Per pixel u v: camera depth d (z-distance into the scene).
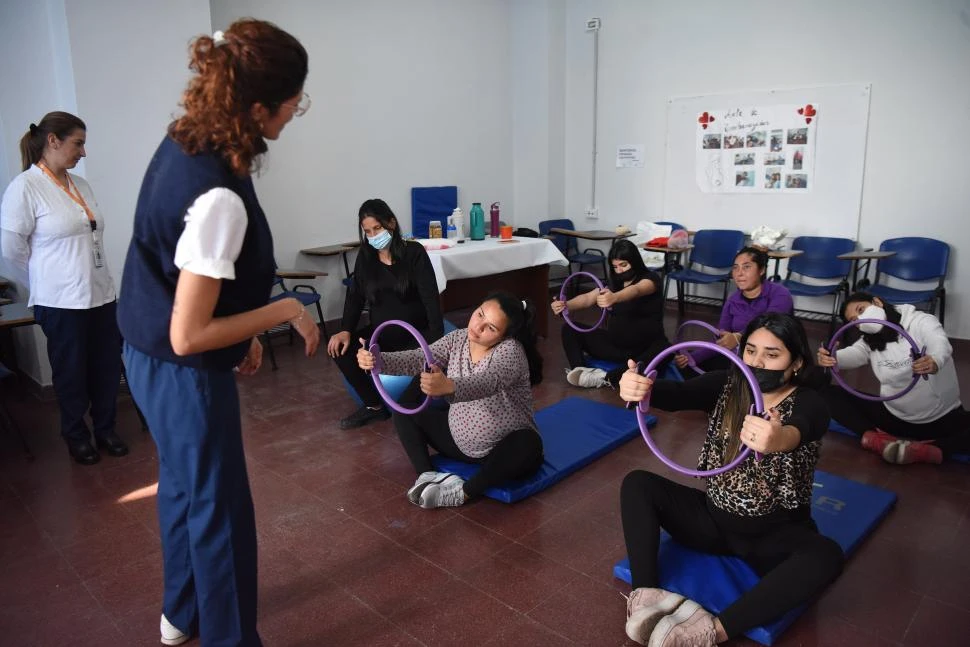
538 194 6.94
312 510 2.63
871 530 2.37
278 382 4.20
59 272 2.93
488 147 6.75
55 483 2.91
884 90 5.06
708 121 5.96
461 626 1.94
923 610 1.97
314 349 1.60
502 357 2.43
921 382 2.86
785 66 5.49
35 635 1.95
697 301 6.34
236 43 1.27
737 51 5.72
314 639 1.90
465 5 6.28
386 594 2.10
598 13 6.50
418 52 5.98
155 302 1.39
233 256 1.31
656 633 1.73
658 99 6.25
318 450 3.19
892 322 2.93
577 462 2.89
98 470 3.03
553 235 6.80
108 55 3.76
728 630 1.76
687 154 6.15
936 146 4.91
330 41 5.36
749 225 5.89
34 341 3.88
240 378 4.28
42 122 2.89
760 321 1.83
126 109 3.86
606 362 4.12
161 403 1.45
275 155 5.16
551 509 2.59
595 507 2.60
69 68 3.65
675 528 2.05
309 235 5.46
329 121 5.45
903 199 5.11
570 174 7.00
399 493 2.75
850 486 2.61
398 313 3.37
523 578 2.17
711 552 2.08
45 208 2.88
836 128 5.31
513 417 2.56
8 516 2.63
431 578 2.18
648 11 6.17
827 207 5.45
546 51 6.59
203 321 1.31
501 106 6.80
